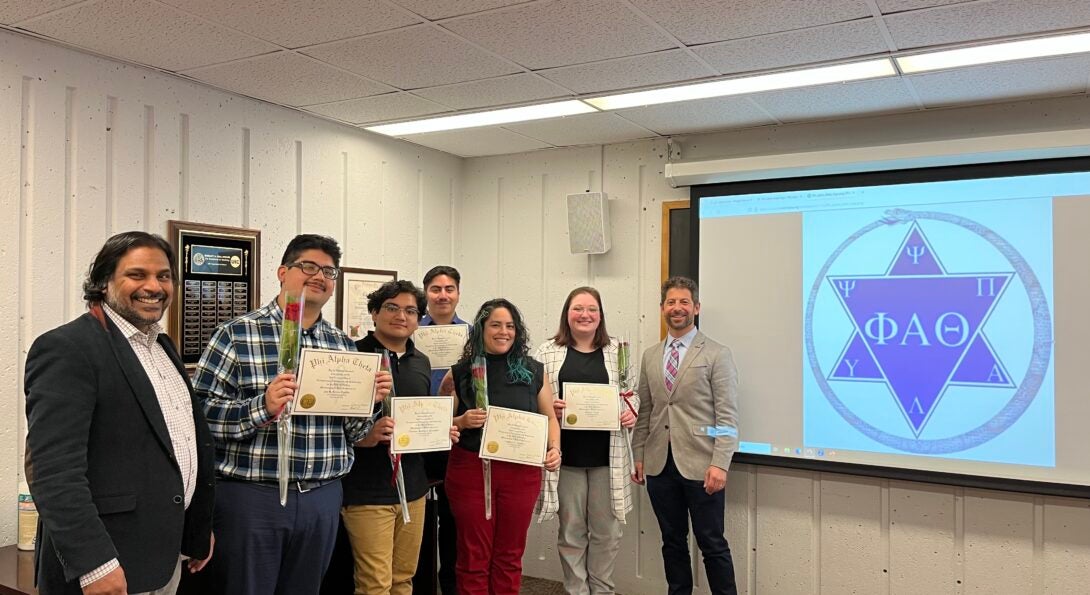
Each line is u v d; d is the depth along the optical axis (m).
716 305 3.95
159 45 2.71
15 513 2.61
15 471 2.61
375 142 4.08
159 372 1.89
